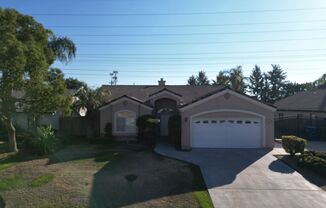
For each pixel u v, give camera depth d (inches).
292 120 1336.1
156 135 1083.9
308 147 1019.3
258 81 3363.7
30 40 853.2
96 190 540.1
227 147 957.8
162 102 1267.2
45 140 887.1
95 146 1024.2
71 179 607.2
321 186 584.7
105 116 1181.7
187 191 545.0
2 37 792.9
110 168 705.6
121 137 1168.2
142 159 804.0
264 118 954.7
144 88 1485.0
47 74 882.8
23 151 909.8
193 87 1503.4
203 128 959.6
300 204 491.2
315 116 1350.9
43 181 591.2
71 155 860.0
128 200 493.0
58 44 1156.5
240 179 624.1
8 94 845.2
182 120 955.3
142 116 1128.8
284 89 3329.2
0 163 758.5
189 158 812.0
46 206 461.1
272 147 954.7
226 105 957.2
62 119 1309.1
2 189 542.3
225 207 474.6
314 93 1635.1
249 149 935.0
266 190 558.6
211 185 583.5
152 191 540.7
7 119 893.2
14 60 758.5
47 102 864.9
